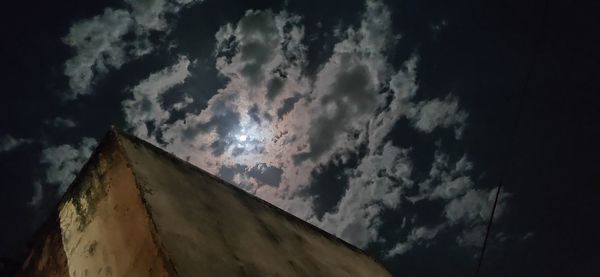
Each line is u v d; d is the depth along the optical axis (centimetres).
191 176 439
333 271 480
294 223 545
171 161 437
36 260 444
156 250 287
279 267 389
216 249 333
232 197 471
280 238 458
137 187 341
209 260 312
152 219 308
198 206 383
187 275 274
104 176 400
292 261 423
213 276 297
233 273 321
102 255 333
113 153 406
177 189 385
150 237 297
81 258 357
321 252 512
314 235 558
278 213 533
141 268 288
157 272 276
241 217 432
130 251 306
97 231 360
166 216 324
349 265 540
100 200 384
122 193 356
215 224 374
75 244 381
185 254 295
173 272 269
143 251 295
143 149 416
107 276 312
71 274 356
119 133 421
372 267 594
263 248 401
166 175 396
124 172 369
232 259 338
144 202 324
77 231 392
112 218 350
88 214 392
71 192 453
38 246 459
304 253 469
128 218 330
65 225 423
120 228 332
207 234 346
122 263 306
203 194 419
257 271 351
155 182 365
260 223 456
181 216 341
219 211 406
